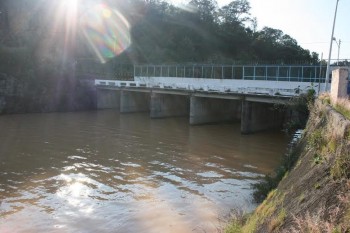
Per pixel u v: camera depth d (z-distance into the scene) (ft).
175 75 167.02
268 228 23.34
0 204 48.47
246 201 49.29
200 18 319.68
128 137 102.58
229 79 140.36
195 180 60.95
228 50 315.58
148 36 271.69
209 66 151.94
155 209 46.98
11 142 91.15
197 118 128.88
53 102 161.38
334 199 19.16
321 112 47.98
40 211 46.16
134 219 43.75
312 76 116.16
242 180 61.16
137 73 186.09
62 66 171.53
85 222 42.91
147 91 146.51
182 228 41.04
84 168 67.67
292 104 95.91
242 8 367.04
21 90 152.76
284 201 26.53
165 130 116.88
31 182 58.39
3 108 147.74
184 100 155.02
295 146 57.67
